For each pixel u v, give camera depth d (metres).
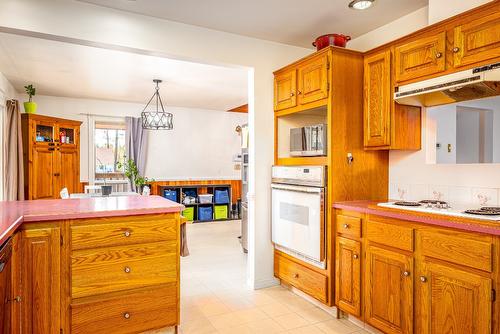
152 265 2.17
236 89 5.35
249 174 3.23
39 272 1.87
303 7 2.53
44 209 2.08
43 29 2.29
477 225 1.58
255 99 3.14
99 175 6.49
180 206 2.26
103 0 2.39
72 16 2.38
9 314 1.60
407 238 1.93
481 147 2.20
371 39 2.98
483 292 1.56
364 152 2.65
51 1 2.32
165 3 2.45
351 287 2.34
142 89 5.36
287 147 3.26
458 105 2.34
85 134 6.24
